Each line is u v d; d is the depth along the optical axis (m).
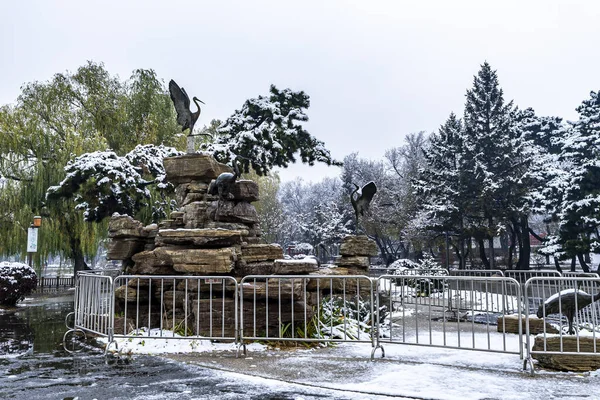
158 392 5.50
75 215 26.81
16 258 26.88
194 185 11.26
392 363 7.02
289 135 20.80
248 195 11.02
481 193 39.22
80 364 6.94
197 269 9.19
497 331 10.38
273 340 8.34
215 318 8.49
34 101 29.69
